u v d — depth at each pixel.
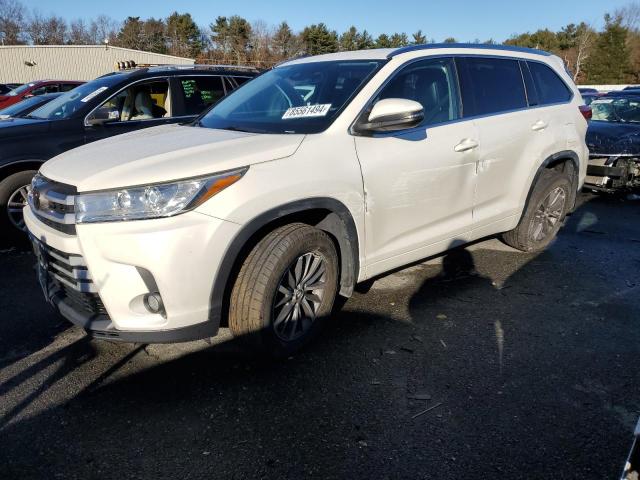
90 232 2.57
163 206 2.53
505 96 4.31
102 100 5.58
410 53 3.70
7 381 2.89
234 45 65.81
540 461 2.32
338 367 3.03
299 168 2.89
